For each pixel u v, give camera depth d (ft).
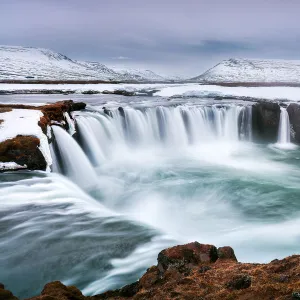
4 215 35.63
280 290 17.53
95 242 31.63
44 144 51.62
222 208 50.75
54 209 38.17
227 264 23.20
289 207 51.11
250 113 102.32
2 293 18.31
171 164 75.46
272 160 82.58
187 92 157.17
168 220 45.85
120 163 73.92
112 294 21.99
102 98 133.39
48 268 27.48
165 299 18.69
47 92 154.40
